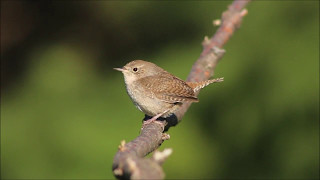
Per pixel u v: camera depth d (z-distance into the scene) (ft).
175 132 38.14
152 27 44.45
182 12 42.80
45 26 52.11
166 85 25.02
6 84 50.60
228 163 37.63
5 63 51.49
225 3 41.47
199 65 22.82
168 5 43.68
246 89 37.29
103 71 45.03
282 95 36.17
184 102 24.25
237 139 37.47
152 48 43.93
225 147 37.63
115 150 38.45
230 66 37.83
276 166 36.40
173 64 39.91
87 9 49.60
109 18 47.96
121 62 46.55
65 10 51.21
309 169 35.50
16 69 51.21
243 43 37.83
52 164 39.45
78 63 46.60
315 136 35.29
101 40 48.49
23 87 43.73
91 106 40.86
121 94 40.60
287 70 36.14
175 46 41.73
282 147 36.17
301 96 35.60
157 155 10.05
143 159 10.05
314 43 35.78
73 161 38.96
